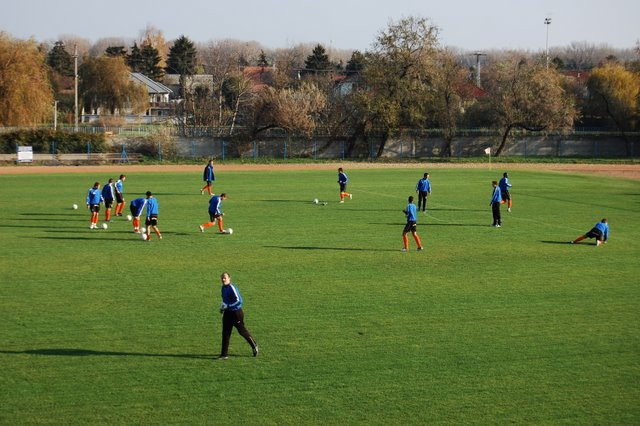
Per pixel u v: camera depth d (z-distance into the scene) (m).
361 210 44.28
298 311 21.47
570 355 18.03
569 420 14.44
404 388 15.80
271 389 15.63
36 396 15.04
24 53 86.12
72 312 20.98
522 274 27.09
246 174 71.62
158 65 184.00
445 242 33.72
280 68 135.75
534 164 91.19
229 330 17.39
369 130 97.56
